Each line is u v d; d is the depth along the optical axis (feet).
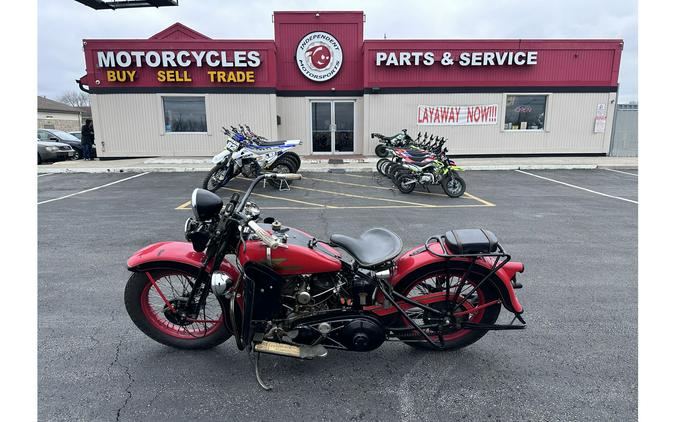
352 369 9.84
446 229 22.40
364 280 9.21
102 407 8.48
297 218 24.84
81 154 61.57
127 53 50.52
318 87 55.77
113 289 14.25
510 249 18.98
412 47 52.75
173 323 10.27
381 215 25.76
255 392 9.00
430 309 9.65
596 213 26.45
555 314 12.64
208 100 52.70
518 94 54.54
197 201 9.12
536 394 8.98
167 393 8.95
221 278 8.96
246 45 51.52
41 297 13.58
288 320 9.13
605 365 10.03
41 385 9.12
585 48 53.36
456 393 9.01
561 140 56.18
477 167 47.19
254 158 33.86
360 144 57.77
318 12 53.88
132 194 32.48
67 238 20.39
